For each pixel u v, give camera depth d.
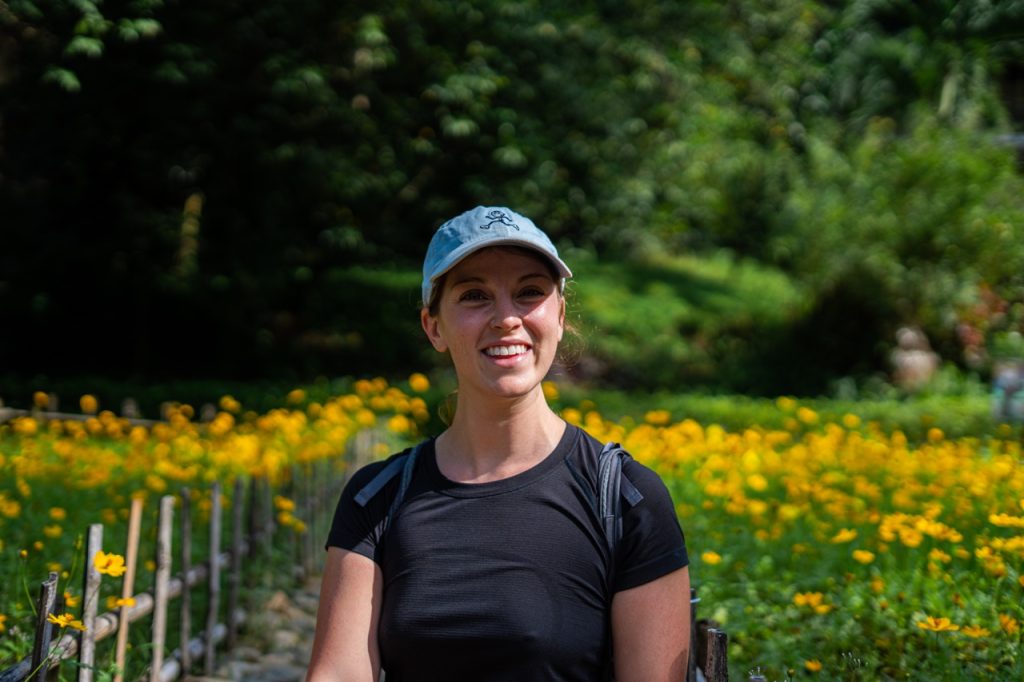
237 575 5.26
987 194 16.58
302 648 5.40
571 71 16.05
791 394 16.02
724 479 6.78
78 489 6.64
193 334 16.28
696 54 18.38
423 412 10.10
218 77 13.82
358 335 17.02
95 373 15.88
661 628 1.96
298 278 17.02
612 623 1.98
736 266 23.09
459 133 14.34
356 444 8.49
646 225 22.14
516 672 1.93
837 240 17.30
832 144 21.14
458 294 2.04
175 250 15.83
